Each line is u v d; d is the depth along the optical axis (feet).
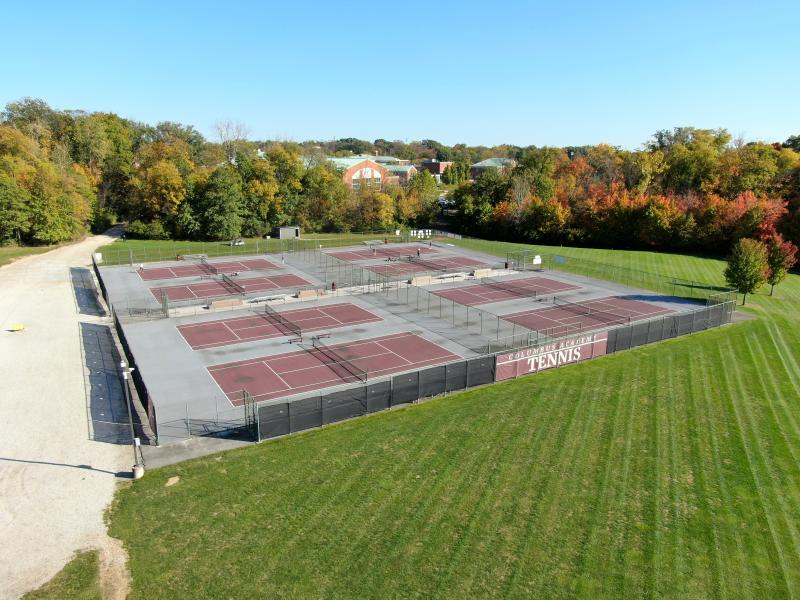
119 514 78.07
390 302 200.85
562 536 74.08
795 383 129.29
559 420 108.17
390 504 80.48
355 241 343.87
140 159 433.07
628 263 287.48
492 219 402.31
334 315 183.62
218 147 524.11
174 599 62.80
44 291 208.13
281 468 90.53
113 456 93.97
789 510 80.94
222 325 172.04
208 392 123.44
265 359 143.84
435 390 120.16
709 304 198.80
